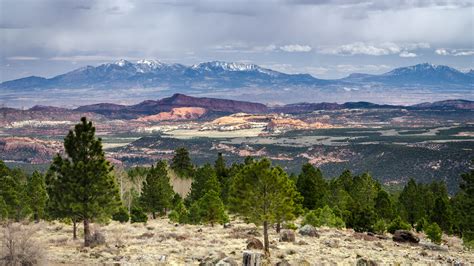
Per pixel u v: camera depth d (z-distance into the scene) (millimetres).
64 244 43656
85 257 35656
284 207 40344
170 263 34094
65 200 44031
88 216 44094
